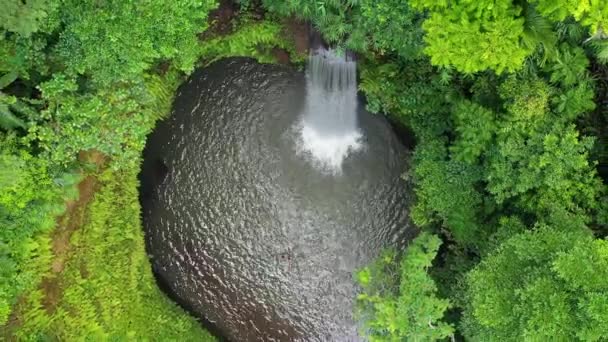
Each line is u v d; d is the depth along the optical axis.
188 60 10.16
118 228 12.05
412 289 9.02
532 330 7.20
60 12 8.65
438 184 10.93
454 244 11.60
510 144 9.05
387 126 12.59
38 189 9.53
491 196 10.59
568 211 9.23
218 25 11.75
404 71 11.23
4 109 8.66
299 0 9.83
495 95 9.83
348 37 10.34
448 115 11.13
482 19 7.73
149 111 11.45
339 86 12.23
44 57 9.07
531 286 7.41
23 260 10.37
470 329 8.90
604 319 6.81
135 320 11.91
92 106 9.38
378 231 12.75
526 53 7.94
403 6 8.77
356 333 12.70
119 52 9.08
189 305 12.69
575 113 8.87
